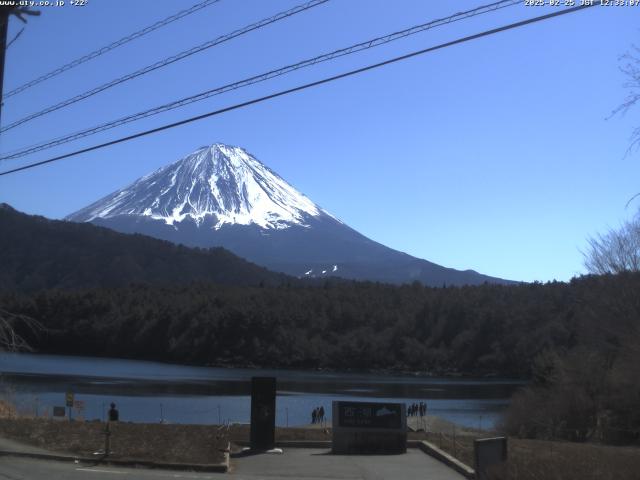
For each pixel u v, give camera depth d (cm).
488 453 1275
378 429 1930
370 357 14688
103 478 1330
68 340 15650
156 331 15488
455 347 13800
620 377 3506
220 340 14812
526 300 13212
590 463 1484
